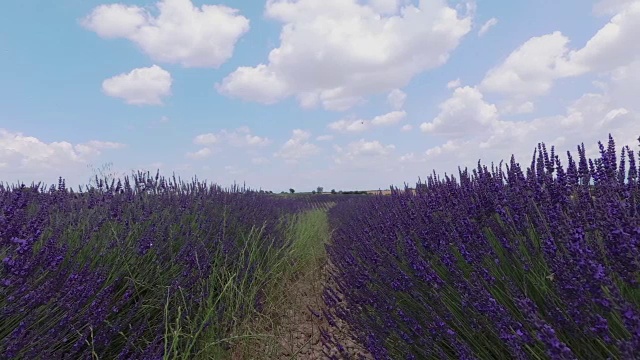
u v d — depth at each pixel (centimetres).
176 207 411
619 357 117
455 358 188
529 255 190
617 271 136
